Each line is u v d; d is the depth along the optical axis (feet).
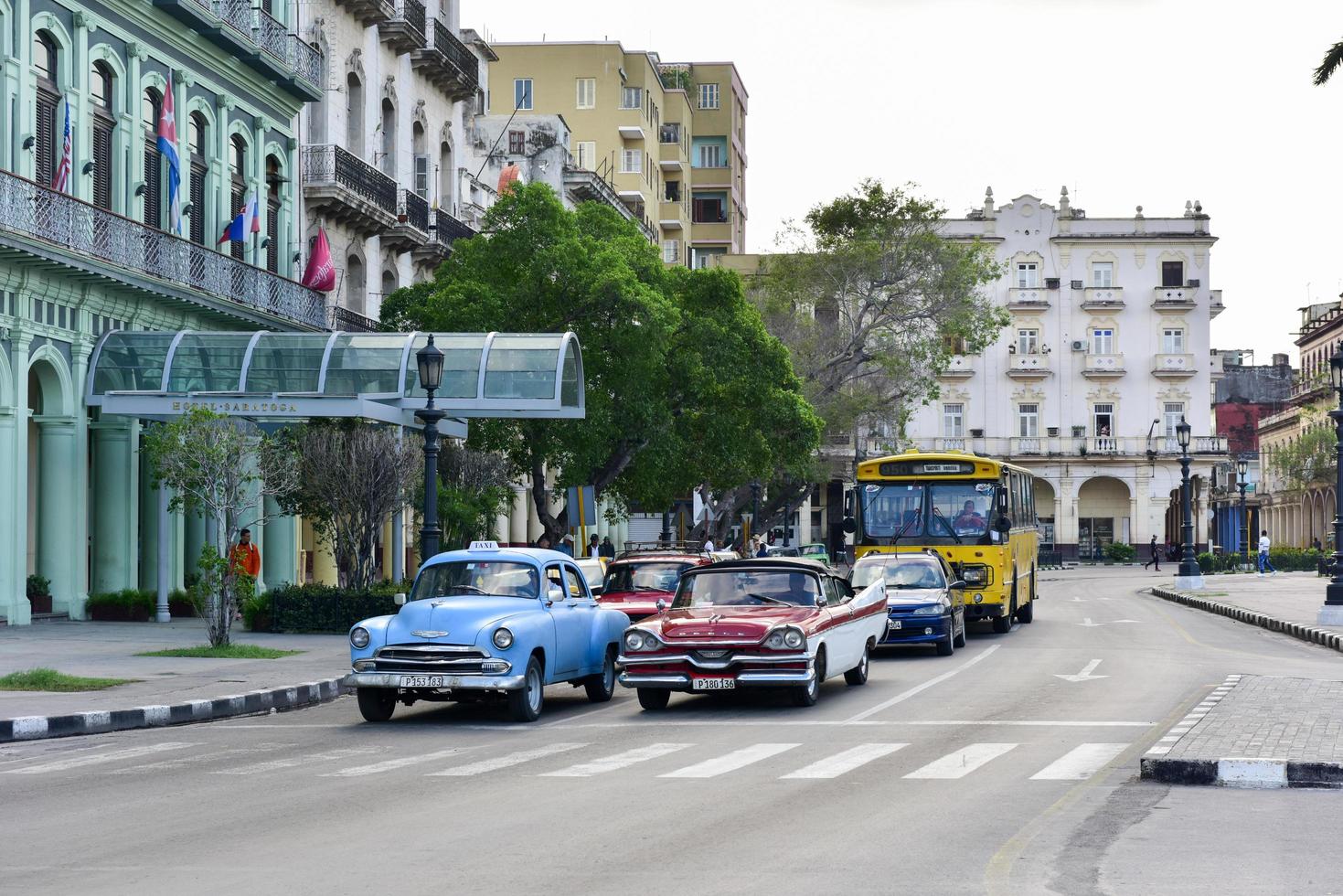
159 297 118.32
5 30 101.30
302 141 150.61
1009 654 95.91
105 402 111.45
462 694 61.57
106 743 55.88
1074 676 79.05
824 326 235.81
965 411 362.74
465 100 197.67
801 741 54.34
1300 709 57.41
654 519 284.00
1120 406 362.94
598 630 69.41
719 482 172.14
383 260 169.99
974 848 34.27
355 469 107.24
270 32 138.21
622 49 327.06
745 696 71.72
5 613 102.37
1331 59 99.55
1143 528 361.92
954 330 228.63
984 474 111.65
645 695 66.28
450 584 65.67
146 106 120.78
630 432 140.15
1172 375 360.48
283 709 68.74
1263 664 85.40
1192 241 361.92
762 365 158.61
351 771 47.85
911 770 46.75
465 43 212.84
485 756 51.47
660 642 64.64
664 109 372.58
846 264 224.94
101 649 88.33
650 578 86.99
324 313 146.30
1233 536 410.93
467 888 30.40
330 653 89.30
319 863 33.01
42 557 111.24
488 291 133.18
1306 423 394.52
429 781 45.50
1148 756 44.62
